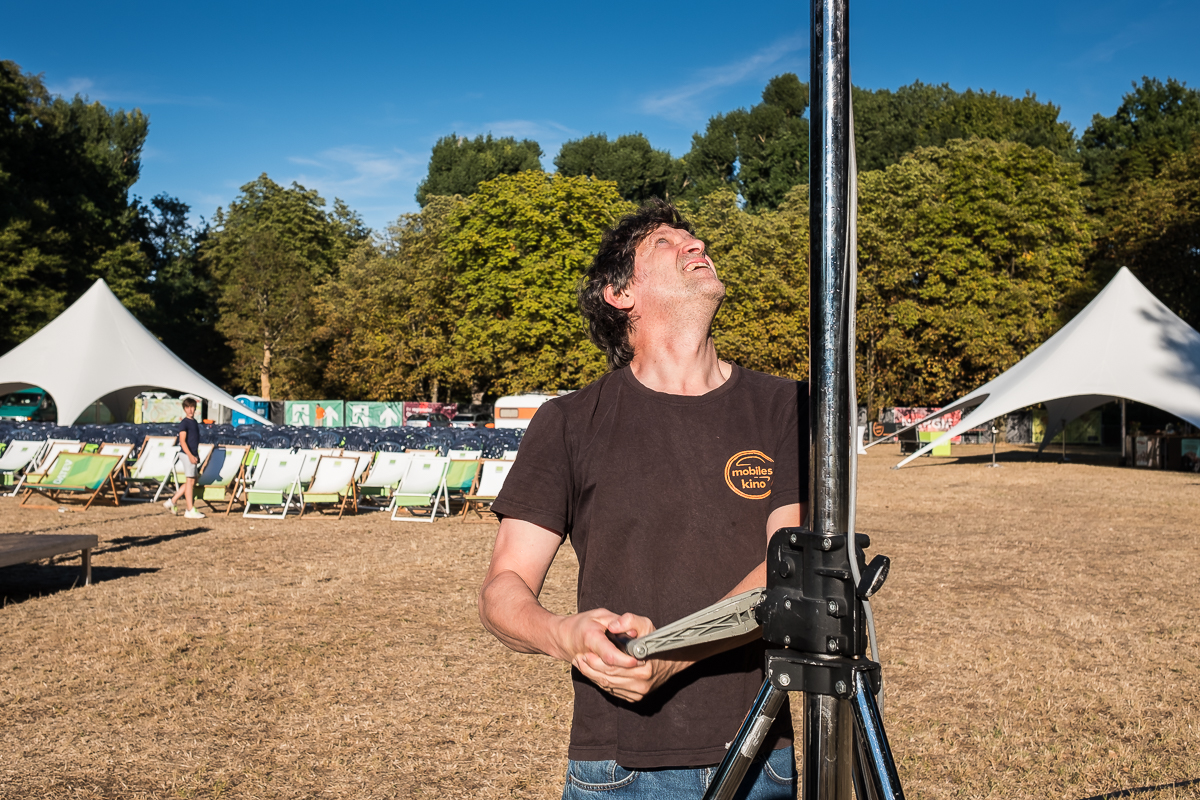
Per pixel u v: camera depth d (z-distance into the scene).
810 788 1.09
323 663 6.03
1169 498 16.58
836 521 1.10
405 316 42.34
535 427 1.72
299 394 49.06
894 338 36.69
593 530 1.62
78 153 43.75
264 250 46.09
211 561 10.00
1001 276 37.66
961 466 25.58
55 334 22.88
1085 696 5.34
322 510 15.02
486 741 4.69
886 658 6.12
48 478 14.55
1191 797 3.96
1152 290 37.91
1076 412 29.55
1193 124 51.66
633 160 61.47
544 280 38.69
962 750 4.55
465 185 62.62
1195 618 7.22
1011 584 8.64
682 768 1.53
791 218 39.94
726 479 1.60
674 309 1.74
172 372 23.47
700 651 1.31
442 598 8.12
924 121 58.00
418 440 18.56
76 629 6.81
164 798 3.99
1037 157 40.66
